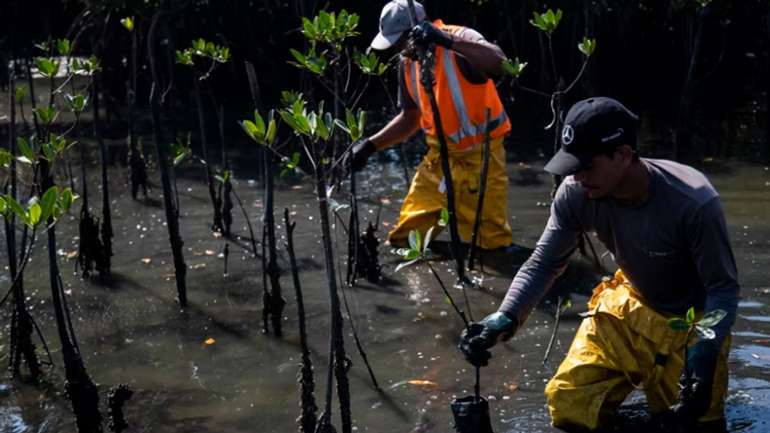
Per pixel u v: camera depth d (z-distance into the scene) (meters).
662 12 10.30
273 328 4.93
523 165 7.85
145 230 6.65
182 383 4.43
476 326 3.60
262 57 10.72
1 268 5.94
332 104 10.42
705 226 3.38
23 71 12.02
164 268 5.93
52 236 3.84
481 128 5.74
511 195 7.07
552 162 3.42
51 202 3.41
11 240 4.53
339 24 4.39
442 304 5.21
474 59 5.45
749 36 10.36
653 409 3.76
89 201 7.34
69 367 3.90
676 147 8.16
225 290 5.56
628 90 10.51
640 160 3.46
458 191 5.88
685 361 3.35
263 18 10.60
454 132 5.75
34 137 4.21
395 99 10.62
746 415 3.83
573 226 3.70
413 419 3.98
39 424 4.09
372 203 7.05
